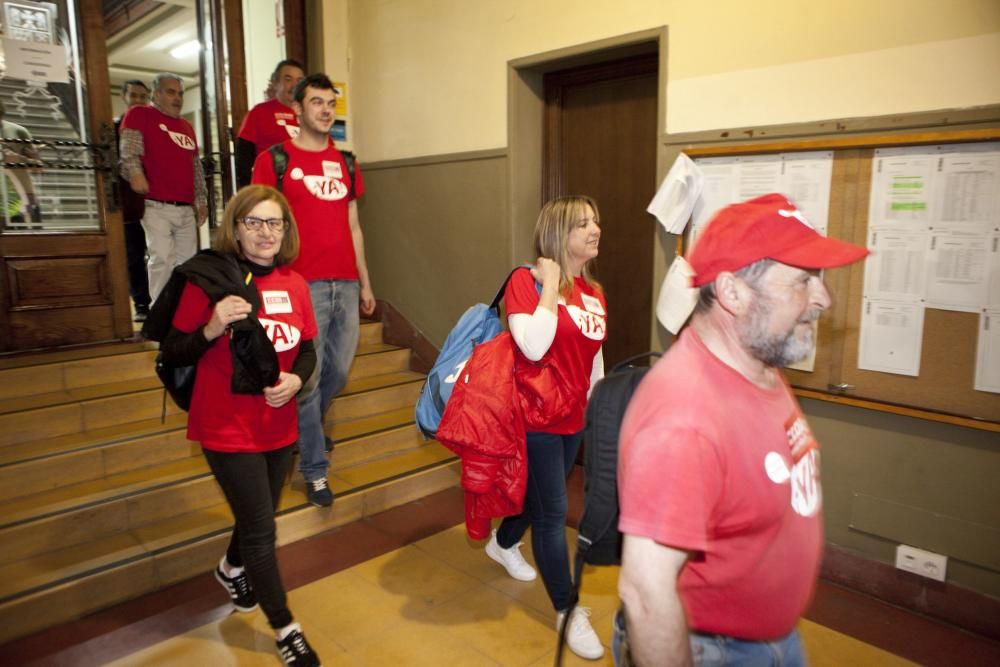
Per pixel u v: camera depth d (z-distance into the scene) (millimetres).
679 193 3145
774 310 1100
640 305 4027
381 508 3656
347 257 3387
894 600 2770
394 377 4676
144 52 9125
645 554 1014
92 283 4191
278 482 2377
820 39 2791
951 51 2477
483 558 3166
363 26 4965
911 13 2553
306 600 2801
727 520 1075
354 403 4211
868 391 2770
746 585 1123
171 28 8172
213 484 3254
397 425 4121
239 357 2062
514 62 4004
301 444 3301
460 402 2232
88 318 4184
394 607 2754
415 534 3406
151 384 3758
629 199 3988
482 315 2572
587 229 2311
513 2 3990
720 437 1043
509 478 2266
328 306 3320
